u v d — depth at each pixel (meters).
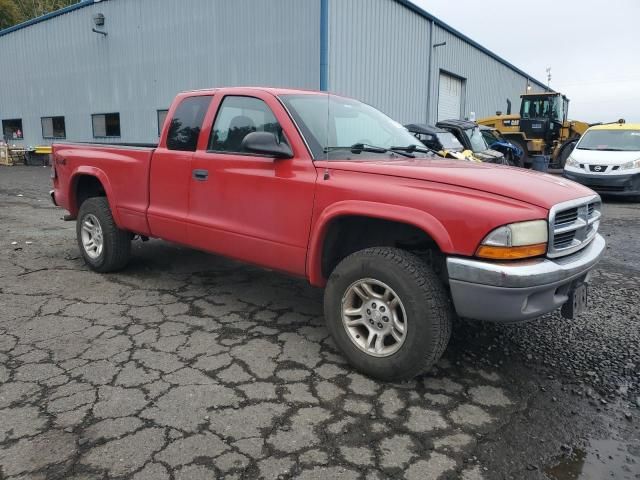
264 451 2.42
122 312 4.16
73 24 20.30
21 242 6.61
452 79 22.42
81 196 5.58
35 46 22.33
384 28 15.87
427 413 2.80
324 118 3.82
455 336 3.86
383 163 3.34
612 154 11.81
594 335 3.93
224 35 15.39
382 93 16.36
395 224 3.30
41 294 4.56
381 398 2.93
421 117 19.41
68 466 2.29
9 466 2.28
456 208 2.77
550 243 2.80
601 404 2.97
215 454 2.39
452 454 2.46
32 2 47.06
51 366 3.21
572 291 3.12
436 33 19.55
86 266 5.50
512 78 30.58
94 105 20.45
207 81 16.22
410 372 2.99
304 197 3.36
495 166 3.66
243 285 4.93
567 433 2.67
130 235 5.16
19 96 23.95
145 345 3.54
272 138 3.41
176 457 2.36
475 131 13.26
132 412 2.72
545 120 17.62
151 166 4.50
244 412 2.74
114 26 18.77
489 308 2.74
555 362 3.48
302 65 13.75
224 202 3.90
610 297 4.84
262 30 14.43
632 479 2.33
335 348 3.57
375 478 2.27
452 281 2.80
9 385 2.97
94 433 2.53
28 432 2.53
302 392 2.97
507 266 2.68
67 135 22.11
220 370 3.21
